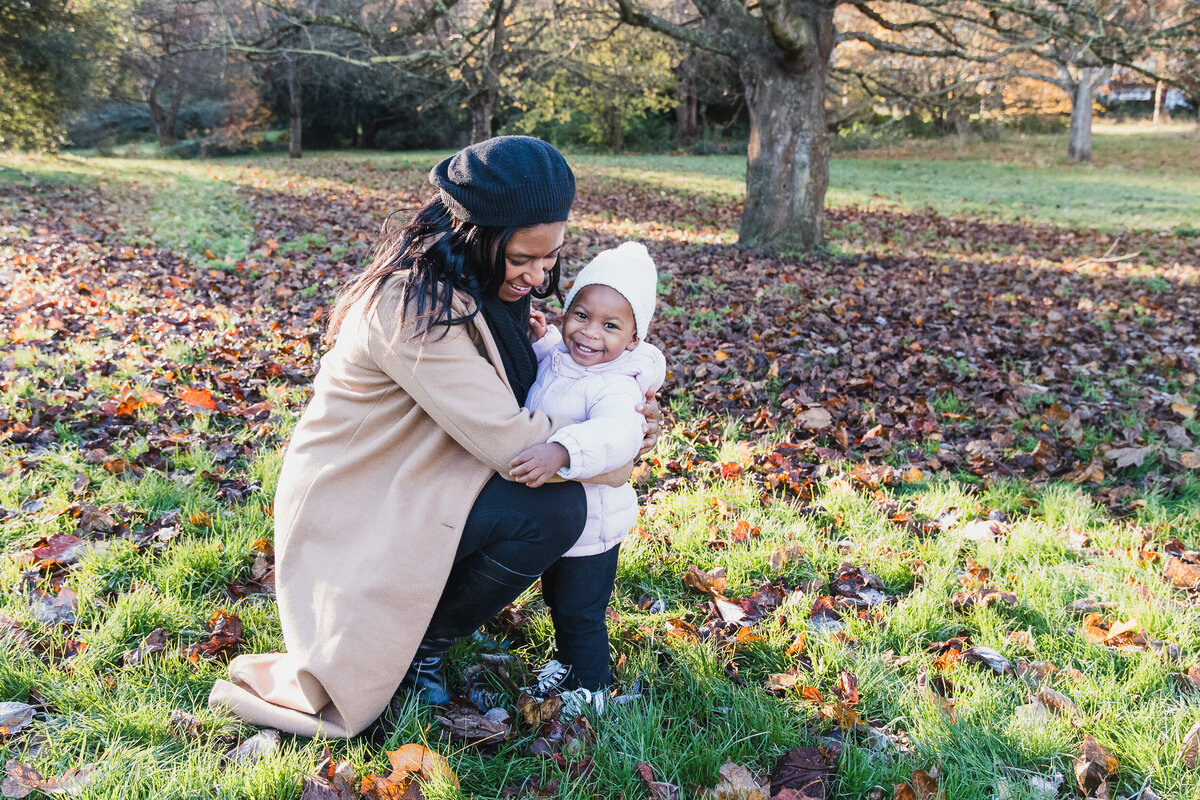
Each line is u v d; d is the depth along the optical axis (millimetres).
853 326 7105
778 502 3627
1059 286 9641
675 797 2016
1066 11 10477
